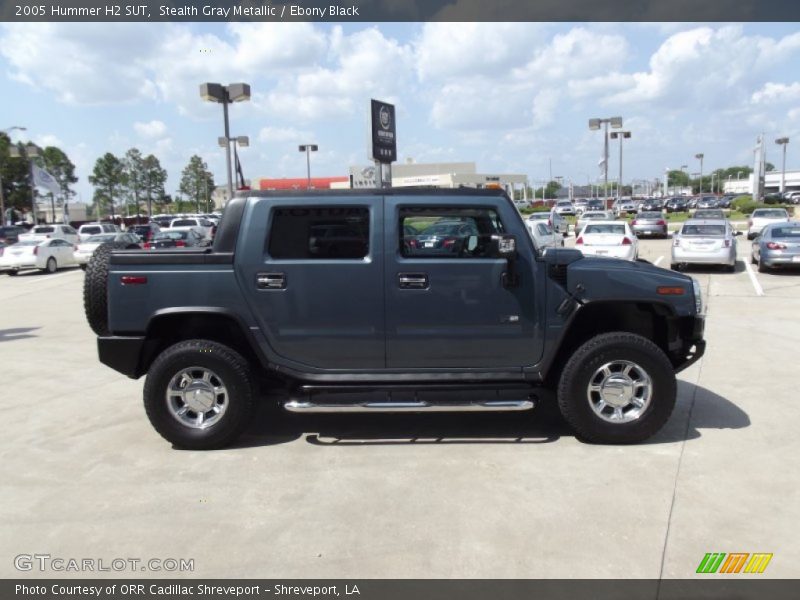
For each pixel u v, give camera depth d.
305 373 5.17
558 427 5.63
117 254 5.11
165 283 5.07
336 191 5.11
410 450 5.14
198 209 93.19
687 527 3.82
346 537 3.78
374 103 26.19
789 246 17.75
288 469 4.80
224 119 21.12
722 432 5.43
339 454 5.08
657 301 5.06
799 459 4.82
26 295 17.80
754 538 3.69
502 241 4.76
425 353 5.12
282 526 3.93
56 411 6.39
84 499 4.35
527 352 5.12
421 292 5.04
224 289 5.07
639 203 82.75
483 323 5.07
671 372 5.06
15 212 84.31
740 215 57.91
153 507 4.21
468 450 5.12
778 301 13.22
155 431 5.69
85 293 5.30
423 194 5.07
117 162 88.06
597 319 5.50
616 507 4.08
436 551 3.61
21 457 5.13
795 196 80.56
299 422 5.88
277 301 5.08
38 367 8.45
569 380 5.08
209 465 4.90
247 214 5.09
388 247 5.03
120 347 5.14
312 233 5.09
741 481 4.44
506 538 3.73
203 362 5.11
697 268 20.00
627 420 5.12
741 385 6.88
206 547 3.71
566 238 33.16
